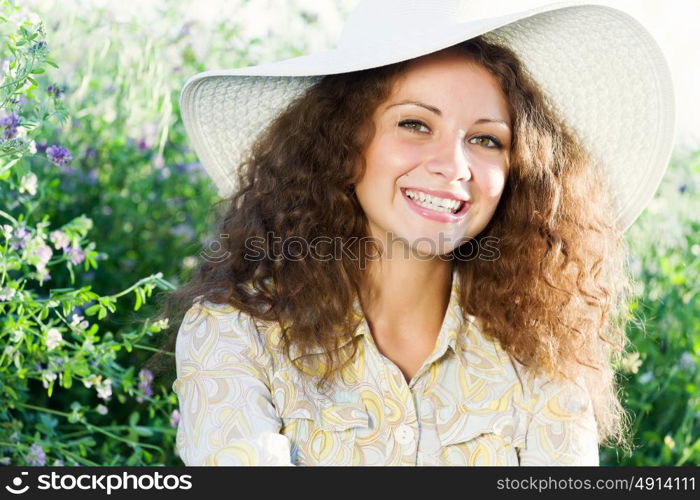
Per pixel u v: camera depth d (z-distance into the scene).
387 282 2.90
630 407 4.43
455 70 2.78
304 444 2.75
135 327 4.42
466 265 3.05
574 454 2.88
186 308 3.29
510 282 3.05
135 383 3.78
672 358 4.48
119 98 4.56
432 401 2.83
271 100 3.28
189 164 5.04
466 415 2.83
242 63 4.98
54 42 4.20
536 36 3.11
